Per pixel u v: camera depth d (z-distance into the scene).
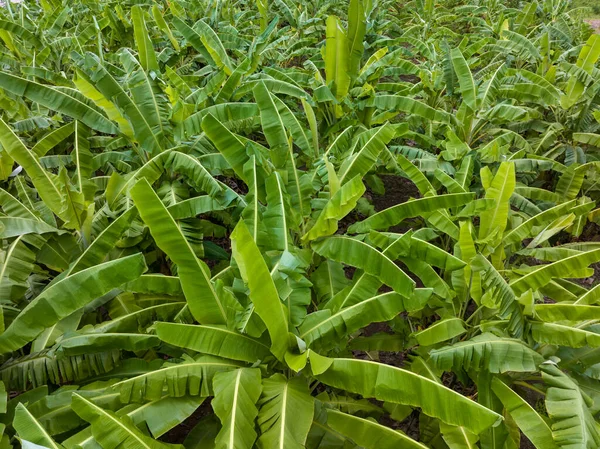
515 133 6.52
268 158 4.63
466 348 2.95
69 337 2.86
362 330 4.51
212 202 4.12
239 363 2.87
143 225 4.06
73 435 2.48
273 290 2.54
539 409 3.67
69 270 3.16
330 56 6.31
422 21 13.33
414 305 3.04
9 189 4.57
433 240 5.53
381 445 2.68
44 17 9.46
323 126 6.90
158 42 9.00
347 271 5.72
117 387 2.48
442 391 2.44
